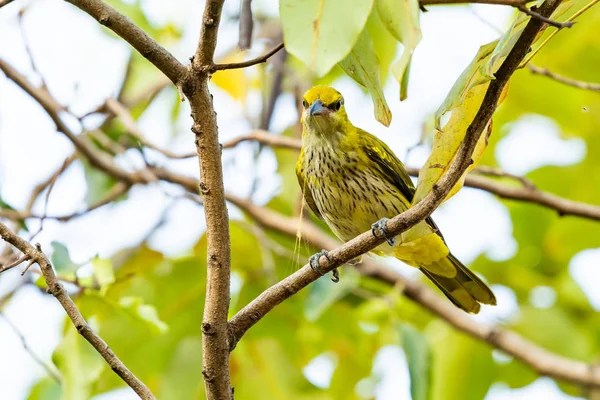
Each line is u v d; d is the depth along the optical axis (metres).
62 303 6.36
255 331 12.25
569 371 12.64
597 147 13.97
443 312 12.88
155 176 13.20
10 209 11.12
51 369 8.62
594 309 14.34
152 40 6.04
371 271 12.88
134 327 11.77
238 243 12.45
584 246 14.23
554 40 12.84
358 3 5.02
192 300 12.13
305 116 10.88
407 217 6.56
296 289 6.88
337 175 10.75
